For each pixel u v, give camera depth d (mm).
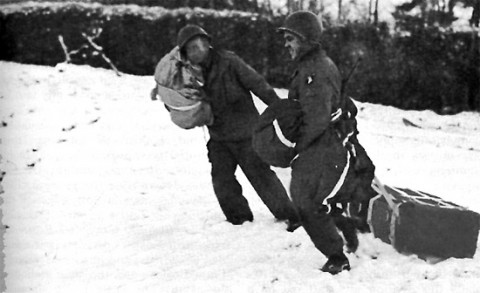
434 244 7832
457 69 19625
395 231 7883
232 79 8547
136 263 7855
